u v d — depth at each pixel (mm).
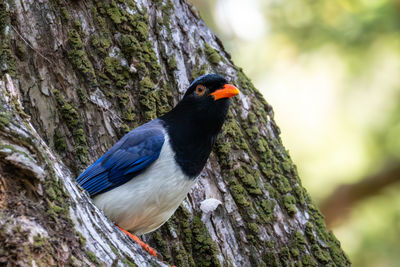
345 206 21469
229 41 19359
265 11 19594
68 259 6266
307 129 21719
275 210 10641
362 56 19422
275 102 21656
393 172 20953
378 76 19891
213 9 19141
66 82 9844
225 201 10383
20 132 6176
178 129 9562
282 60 20422
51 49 9812
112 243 7055
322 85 21000
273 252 10344
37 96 9617
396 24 18688
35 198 6293
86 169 9570
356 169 21375
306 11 19469
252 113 11203
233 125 10836
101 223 7168
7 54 9469
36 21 9789
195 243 10039
